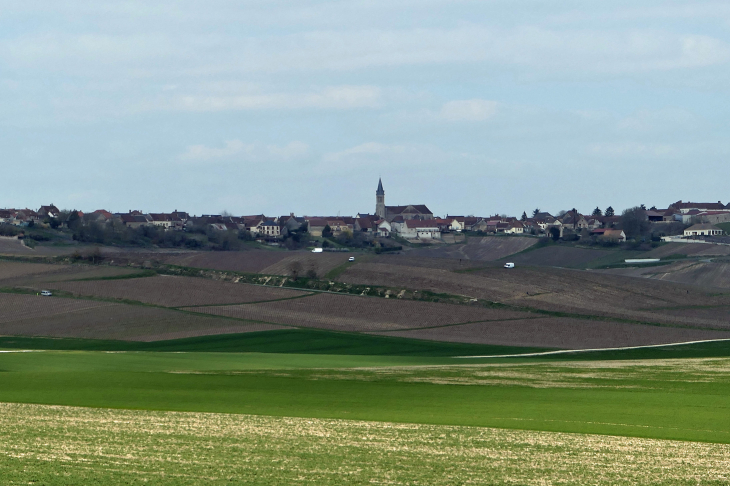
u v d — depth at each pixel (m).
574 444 89.62
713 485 74.50
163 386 128.62
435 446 88.31
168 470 77.25
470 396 121.19
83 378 135.75
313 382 134.12
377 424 99.69
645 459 83.25
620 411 108.81
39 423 98.12
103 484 72.25
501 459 83.06
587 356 195.62
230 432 94.12
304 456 83.25
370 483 74.00
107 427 96.19
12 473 75.25
